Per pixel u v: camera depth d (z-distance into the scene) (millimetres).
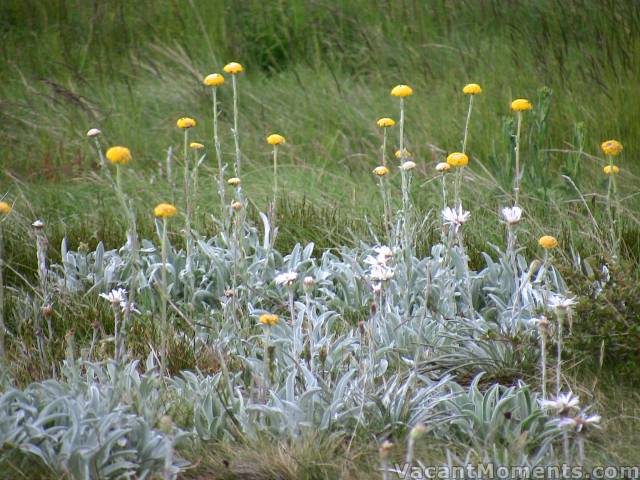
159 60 16891
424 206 11125
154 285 9117
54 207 11820
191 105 15141
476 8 17375
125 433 6039
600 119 13227
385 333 7664
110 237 10492
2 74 16359
